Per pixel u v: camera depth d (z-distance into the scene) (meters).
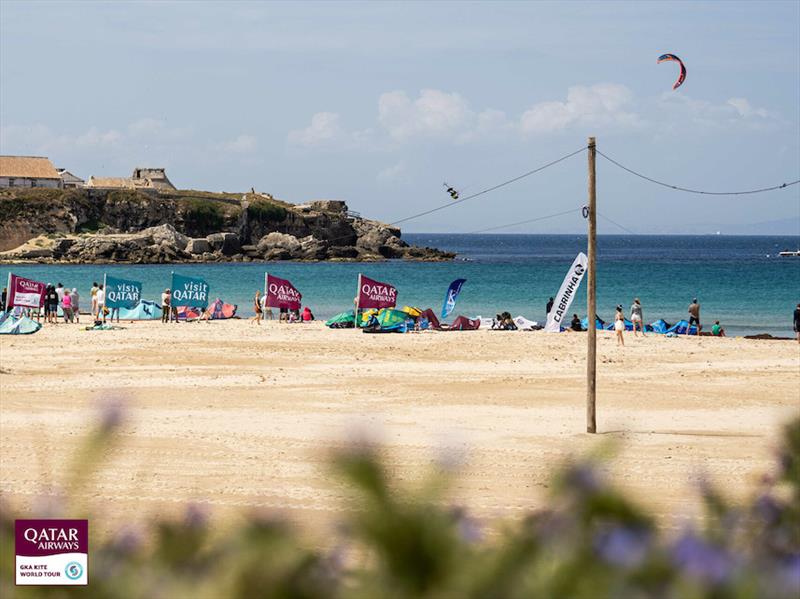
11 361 123.19
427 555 4.16
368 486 4.23
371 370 119.94
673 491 54.44
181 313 198.50
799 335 164.12
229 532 4.55
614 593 4.46
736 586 4.67
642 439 74.31
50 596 4.69
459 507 4.59
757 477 7.38
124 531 5.05
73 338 151.50
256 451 68.00
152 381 107.50
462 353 138.75
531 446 71.19
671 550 4.77
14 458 60.62
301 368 121.12
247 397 96.94
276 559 4.24
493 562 4.31
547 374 118.19
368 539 4.16
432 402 95.69
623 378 115.38
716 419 86.50
